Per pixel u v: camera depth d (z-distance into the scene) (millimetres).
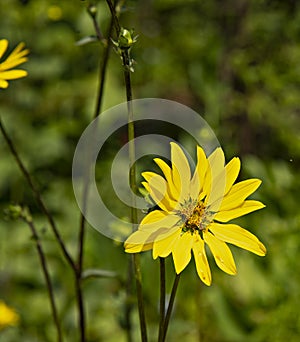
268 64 1512
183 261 714
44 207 887
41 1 1610
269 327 1132
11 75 856
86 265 1248
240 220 1204
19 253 1352
